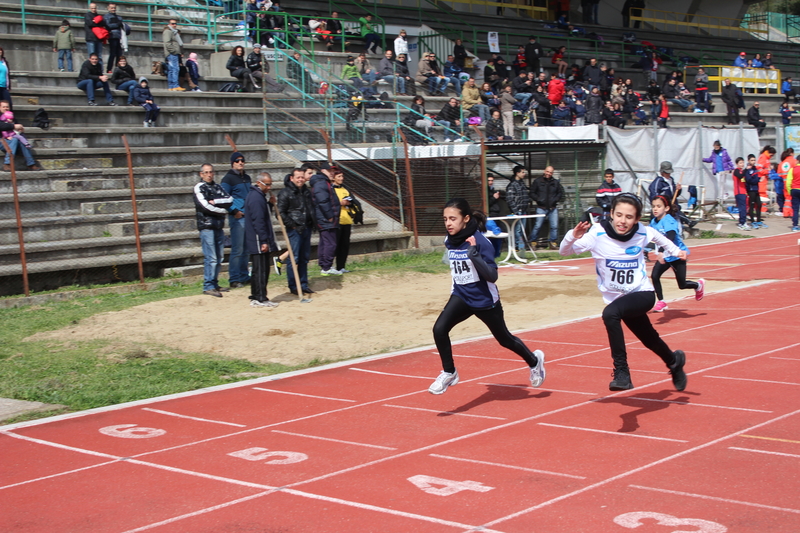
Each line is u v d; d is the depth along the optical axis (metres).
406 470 5.52
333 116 22.02
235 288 14.19
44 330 11.31
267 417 7.10
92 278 14.66
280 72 24.27
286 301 13.29
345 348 10.01
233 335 10.89
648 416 6.53
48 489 5.48
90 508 5.09
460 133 22.86
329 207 15.14
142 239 15.48
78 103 19.88
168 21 25.73
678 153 25.30
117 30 20.88
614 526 4.42
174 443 6.44
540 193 20.00
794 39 55.34
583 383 7.74
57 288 14.20
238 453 6.10
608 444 5.87
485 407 7.07
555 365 8.56
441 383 6.78
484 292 6.66
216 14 27.55
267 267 12.84
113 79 20.36
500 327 6.79
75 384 8.55
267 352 9.95
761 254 18.50
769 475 5.11
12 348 10.32
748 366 8.04
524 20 39.09
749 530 4.30
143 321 11.70
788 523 4.38
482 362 8.91
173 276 15.34
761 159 26.83
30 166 16.45
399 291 14.36
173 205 17.28
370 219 19.59
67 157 17.16
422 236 19.91
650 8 47.94
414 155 19.91
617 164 23.77
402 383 8.13
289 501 5.04
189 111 20.72
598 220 6.60
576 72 31.94
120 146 18.94
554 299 13.13
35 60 21.52
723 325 10.27
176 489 5.36
